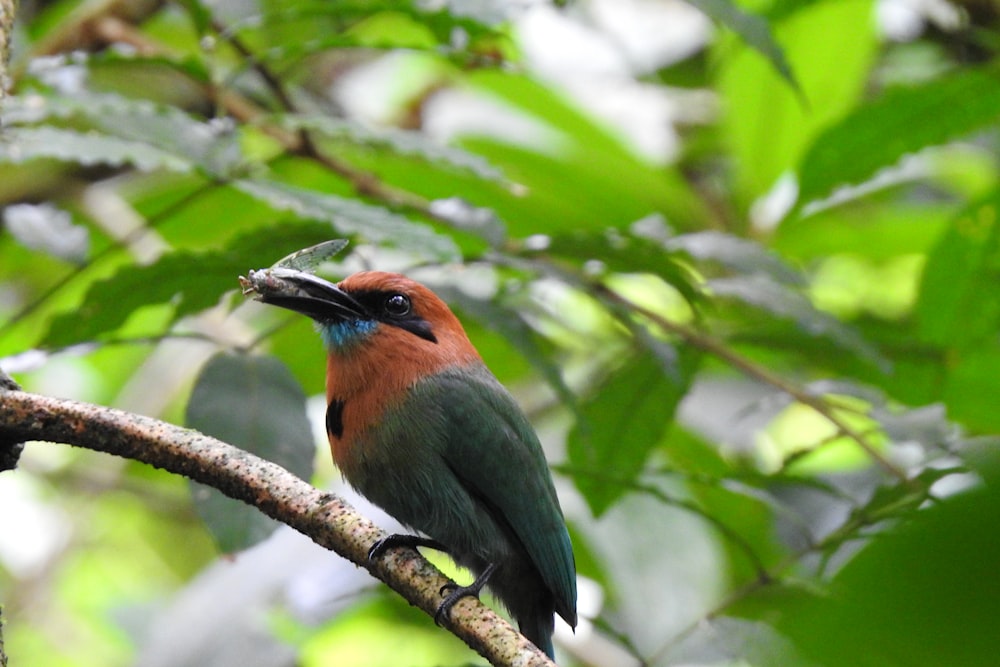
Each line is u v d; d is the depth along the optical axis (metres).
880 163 10.60
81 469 15.18
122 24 12.26
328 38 8.85
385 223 7.71
